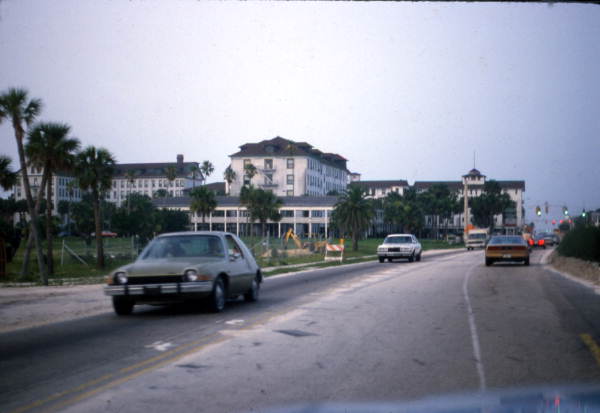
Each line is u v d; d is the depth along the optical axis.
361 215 67.56
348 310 12.05
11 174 30.95
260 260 39.03
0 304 14.41
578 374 6.46
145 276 11.23
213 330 9.57
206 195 90.69
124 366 6.95
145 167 183.00
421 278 21.23
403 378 6.29
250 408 5.23
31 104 29.12
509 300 13.88
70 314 12.24
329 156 155.25
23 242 60.41
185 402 5.43
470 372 6.57
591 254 26.69
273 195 97.94
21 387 5.99
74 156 33.22
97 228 38.50
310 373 6.54
